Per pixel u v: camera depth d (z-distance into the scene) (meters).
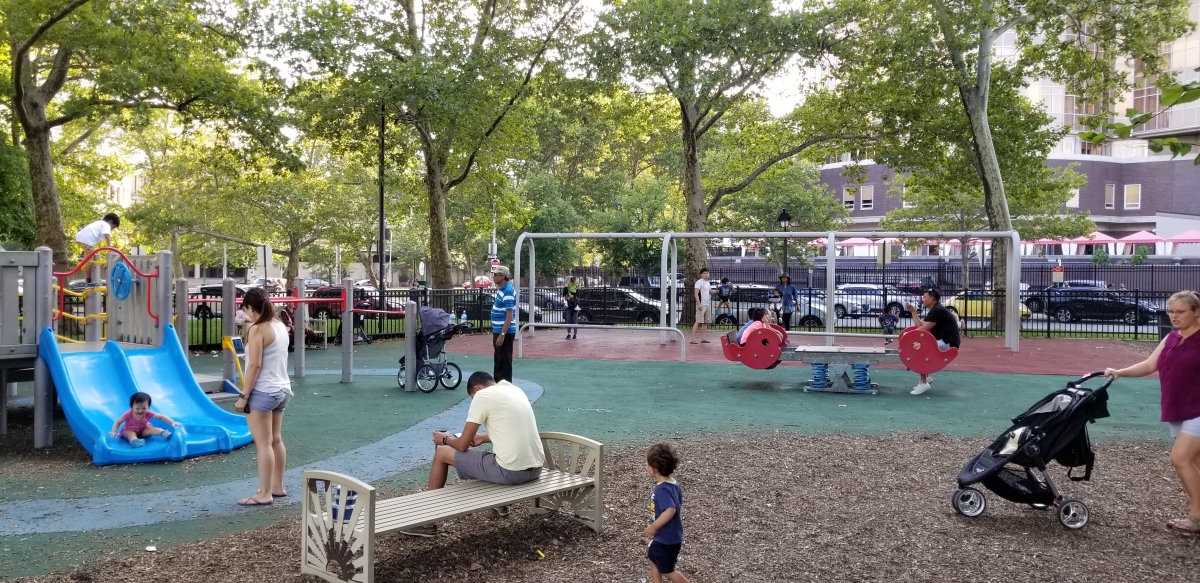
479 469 5.50
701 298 20.42
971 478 5.95
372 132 25.25
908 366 11.77
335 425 9.53
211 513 6.12
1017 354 17.89
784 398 11.59
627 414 10.24
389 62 22.39
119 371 8.94
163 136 38.62
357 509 4.46
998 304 23.69
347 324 13.09
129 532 5.66
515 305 11.20
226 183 39.66
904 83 23.56
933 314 11.94
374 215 44.19
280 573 4.85
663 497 4.37
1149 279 37.88
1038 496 5.84
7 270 8.38
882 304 25.88
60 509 6.21
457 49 23.09
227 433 8.23
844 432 9.12
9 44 20.58
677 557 4.72
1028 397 11.74
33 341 8.57
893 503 6.35
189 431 8.44
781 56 23.52
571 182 55.53
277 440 6.58
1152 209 55.81
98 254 11.66
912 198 39.44
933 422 9.77
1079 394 5.86
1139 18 23.14
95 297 11.48
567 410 10.53
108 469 7.52
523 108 26.59
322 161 45.72
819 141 26.94
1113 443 8.62
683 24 22.05
